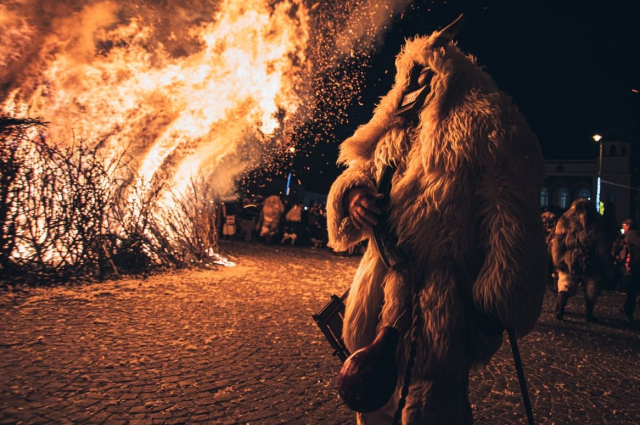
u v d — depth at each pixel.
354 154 2.24
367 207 2.03
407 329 1.92
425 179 1.98
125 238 9.65
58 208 8.65
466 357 1.96
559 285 8.43
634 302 8.67
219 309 7.05
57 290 7.46
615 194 63.00
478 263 1.94
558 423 3.92
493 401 4.29
